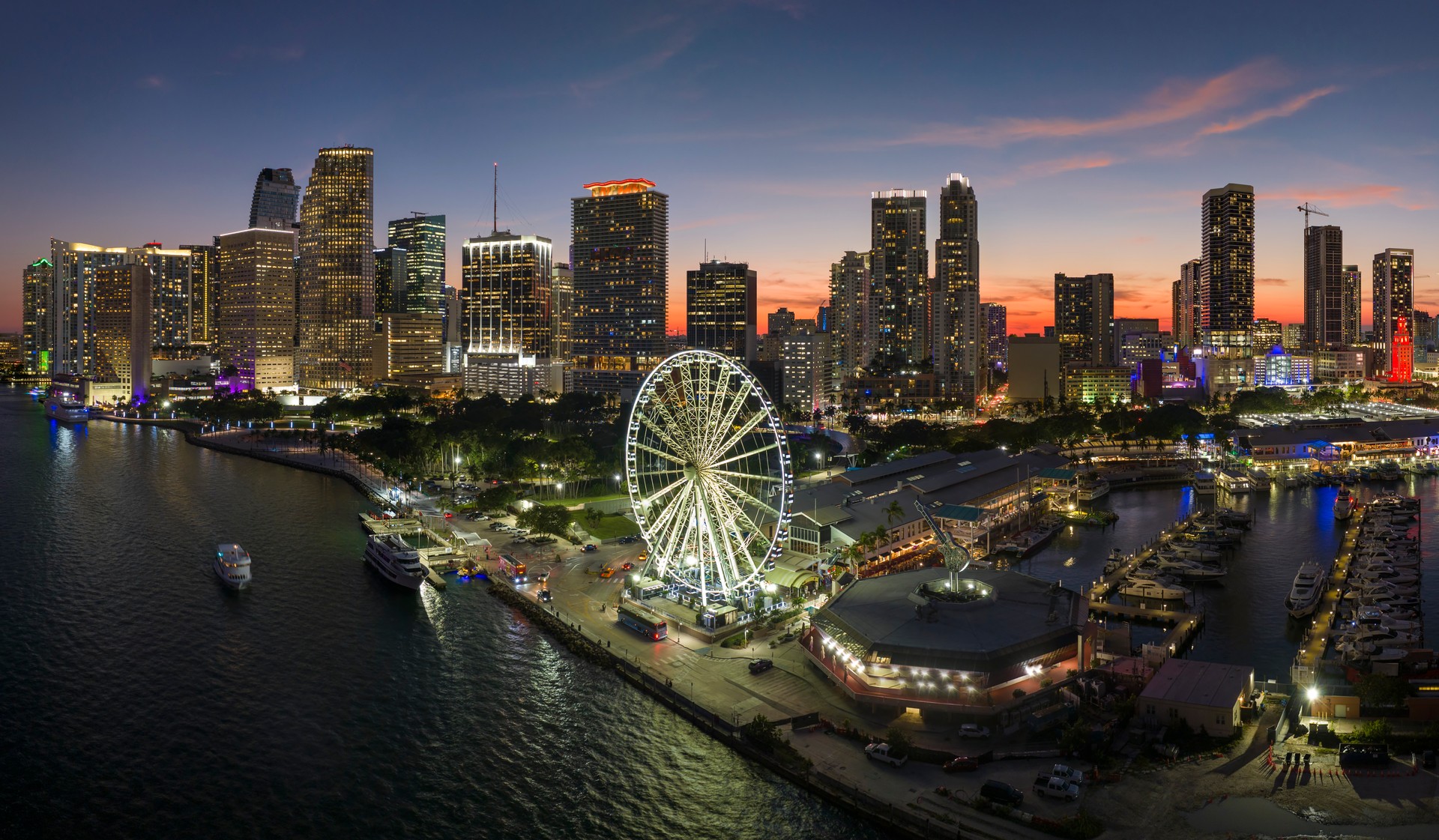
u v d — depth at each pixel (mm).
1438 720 136375
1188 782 125062
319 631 197500
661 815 129250
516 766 142000
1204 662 154125
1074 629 158750
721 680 166500
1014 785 126562
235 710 159875
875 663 152750
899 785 128250
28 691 166625
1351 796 120500
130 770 140375
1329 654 175375
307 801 132625
